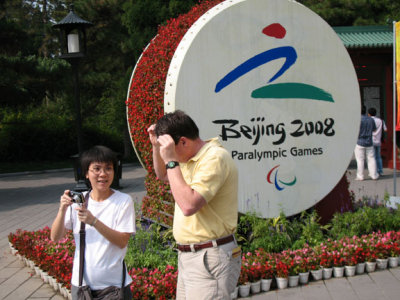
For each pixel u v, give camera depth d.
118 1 20.02
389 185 10.98
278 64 5.95
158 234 5.80
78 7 20.11
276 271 4.77
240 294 4.57
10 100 18.03
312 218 5.85
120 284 3.03
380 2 21.34
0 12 17.16
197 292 2.85
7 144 21.14
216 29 5.51
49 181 15.56
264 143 5.88
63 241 5.91
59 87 18.12
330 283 4.83
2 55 15.61
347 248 5.11
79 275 2.97
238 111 5.70
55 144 22.12
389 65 13.91
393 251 5.25
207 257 2.86
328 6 21.62
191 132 2.92
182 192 2.70
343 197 6.73
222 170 2.82
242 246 5.50
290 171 6.07
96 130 23.16
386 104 14.04
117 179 12.48
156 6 15.63
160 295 4.34
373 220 6.05
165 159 2.78
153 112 5.91
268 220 5.63
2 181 15.98
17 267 5.87
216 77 5.53
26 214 9.53
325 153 6.34
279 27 5.95
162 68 5.79
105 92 22.11
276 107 5.96
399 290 4.58
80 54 9.84
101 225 2.92
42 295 4.91
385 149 14.15
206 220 2.87
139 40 15.89
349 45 13.06
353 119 6.55
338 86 6.43
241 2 5.68
